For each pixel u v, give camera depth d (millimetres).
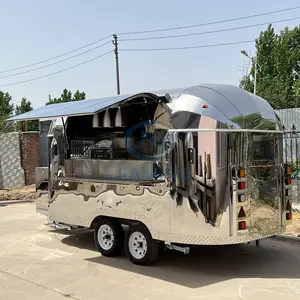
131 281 6391
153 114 7270
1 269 7133
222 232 6332
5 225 11016
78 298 5723
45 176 9742
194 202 6383
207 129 6391
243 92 7062
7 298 5750
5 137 18406
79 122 8961
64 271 6969
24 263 7484
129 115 7793
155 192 6770
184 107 6750
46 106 9266
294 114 14750
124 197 7238
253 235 6617
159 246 7148
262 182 6820
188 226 6438
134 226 7219
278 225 7125
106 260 7582
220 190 6332
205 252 8000
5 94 45375
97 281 6422
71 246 8711
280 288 6000
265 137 6977
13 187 18359
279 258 7574
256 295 5723
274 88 36438
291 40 40719
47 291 6020
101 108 6762
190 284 6207
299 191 11289
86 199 7992
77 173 8453
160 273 6754
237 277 6512
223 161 6359
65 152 8852
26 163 18312
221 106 6582
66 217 8477
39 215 12508
